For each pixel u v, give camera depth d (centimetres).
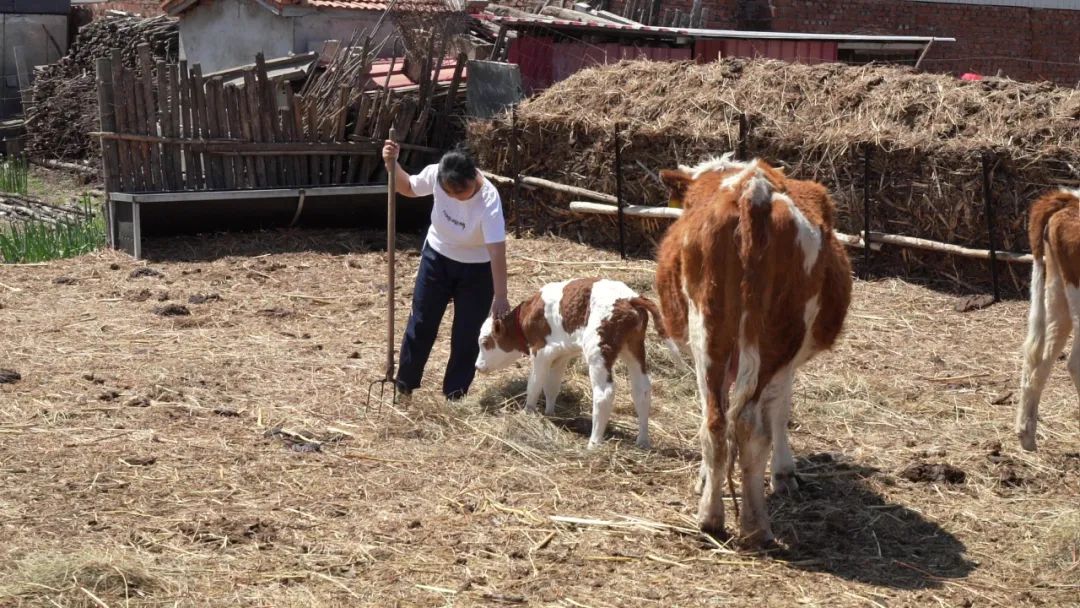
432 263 729
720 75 1278
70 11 2389
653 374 816
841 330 573
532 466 634
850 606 477
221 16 1834
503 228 711
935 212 1098
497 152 1393
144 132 1244
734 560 520
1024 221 1052
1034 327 667
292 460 630
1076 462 663
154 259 1212
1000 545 546
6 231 1517
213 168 1292
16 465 606
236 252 1255
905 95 1165
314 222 1392
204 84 1282
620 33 1741
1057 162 1036
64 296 1045
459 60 1472
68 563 478
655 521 560
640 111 1274
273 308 1011
